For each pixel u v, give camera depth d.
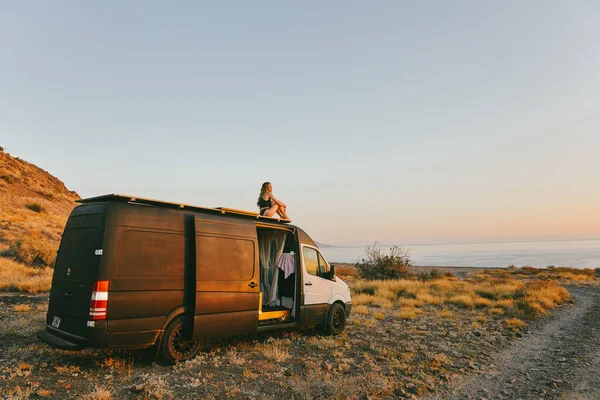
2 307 9.93
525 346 8.83
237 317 6.79
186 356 6.21
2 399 4.37
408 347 8.15
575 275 35.31
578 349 8.51
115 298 5.31
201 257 6.32
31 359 5.93
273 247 8.97
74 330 5.38
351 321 10.99
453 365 7.04
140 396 4.71
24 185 45.06
